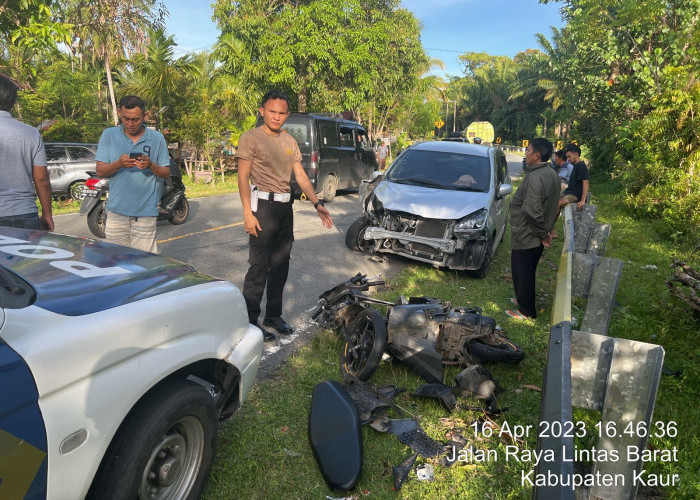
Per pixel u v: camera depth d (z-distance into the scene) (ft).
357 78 70.44
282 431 10.15
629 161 50.08
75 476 5.35
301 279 20.68
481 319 13.35
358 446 8.93
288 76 65.77
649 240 31.50
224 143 62.54
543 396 6.33
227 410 8.63
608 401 6.43
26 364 4.85
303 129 41.91
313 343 14.05
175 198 29.58
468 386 11.60
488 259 22.08
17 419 4.68
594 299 12.86
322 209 14.32
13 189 11.12
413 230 21.97
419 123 148.05
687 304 16.38
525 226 16.94
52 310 5.63
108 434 5.68
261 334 8.95
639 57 49.98
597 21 51.37
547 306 18.94
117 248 8.70
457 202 21.79
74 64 74.74
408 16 89.10
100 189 25.86
